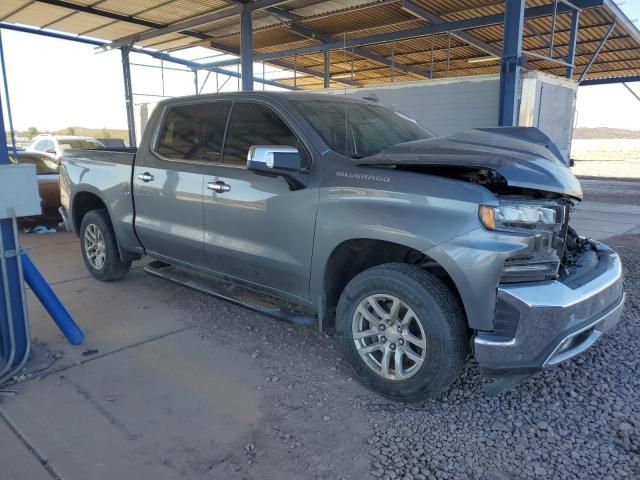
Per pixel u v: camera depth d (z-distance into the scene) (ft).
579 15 39.19
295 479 8.21
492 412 10.20
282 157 10.88
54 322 14.33
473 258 9.08
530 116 28.04
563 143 32.19
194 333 13.99
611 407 10.37
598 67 57.93
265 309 12.75
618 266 11.23
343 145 11.93
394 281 10.02
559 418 9.99
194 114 14.46
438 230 9.43
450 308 9.62
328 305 11.68
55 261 21.63
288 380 11.44
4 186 10.96
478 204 9.13
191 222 14.11
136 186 15.74
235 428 9.57
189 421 9.78
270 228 12.09
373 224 10.17
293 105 12.37
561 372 11.83
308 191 11.30
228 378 11.51
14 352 11.46
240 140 13.09
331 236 10.86
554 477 8.28
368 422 9.82
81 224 18.69
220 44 51.88
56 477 8.15
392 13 41.98
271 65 62.80
